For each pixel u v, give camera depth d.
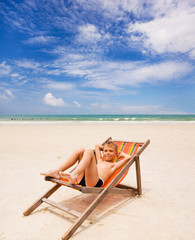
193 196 3.35
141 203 3.09
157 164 5.46
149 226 2.43
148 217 2.65
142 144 3.45
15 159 6.05
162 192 3.53
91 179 2.81
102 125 20.62
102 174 3.07
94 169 2.82
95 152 3.59
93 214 2.74
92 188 2.51
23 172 4.77
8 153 6.91
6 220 2.61
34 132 13.34
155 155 6.59
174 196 3.35
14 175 4.54
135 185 3.96
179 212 2.79
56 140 9.85
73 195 3.42
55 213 2.78
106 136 11.30
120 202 3.13
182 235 2.23
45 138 10.52
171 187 3.78
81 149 2.99
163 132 13.36
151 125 20.78
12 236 2.24
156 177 4.38
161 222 2.53
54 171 2.74
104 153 3.38
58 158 6.21
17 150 7.43
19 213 2.80
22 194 3.49
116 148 3.42
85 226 2.42
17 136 11.25
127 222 2.52
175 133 12.75
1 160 5.92
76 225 2.22
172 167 5.16
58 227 2.42
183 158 6.14
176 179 4.24
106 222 2.52
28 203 3.13
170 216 2.68
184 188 3.72
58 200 3.22
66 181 2.82
